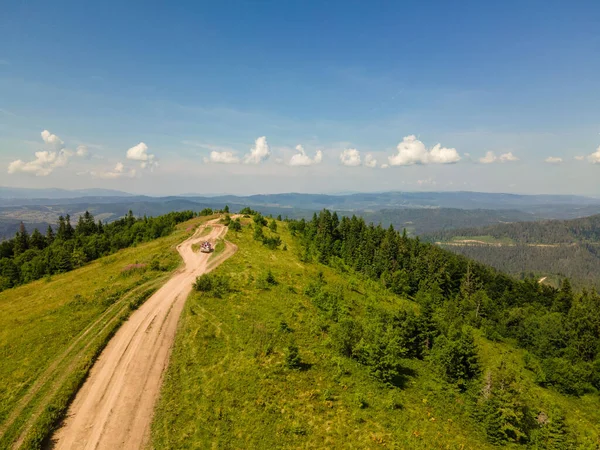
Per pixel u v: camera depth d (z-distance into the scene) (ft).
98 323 132.26
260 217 357.82
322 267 255.70
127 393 95.76
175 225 368.27
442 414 104.22
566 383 162.20
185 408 90.79
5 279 233.96
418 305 260.21
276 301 164.25
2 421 83.87
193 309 144.97
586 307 270.87
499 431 96.78
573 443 100.63
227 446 80.18
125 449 78.54
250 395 96.12
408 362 140.46
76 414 87.86
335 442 83.30
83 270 230.68
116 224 419.54
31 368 104.06
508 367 176.96
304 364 115.85
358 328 134.62
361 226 413.39
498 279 386.11
